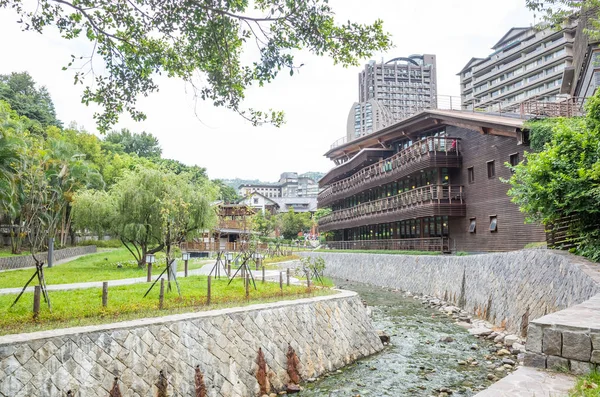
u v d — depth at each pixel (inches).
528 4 491.5
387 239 1512.1
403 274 1146.7
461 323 701.3
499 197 1002.7
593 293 354.9
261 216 2096.5
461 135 1171.3
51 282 693.3
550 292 496.7
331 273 1642.5
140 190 971.9
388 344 591.5
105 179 1952.5
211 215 1055.6
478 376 447.8
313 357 478.9
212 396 374.3
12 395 277.0
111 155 2197.3
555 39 2679.6
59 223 1696.6
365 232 1763.0
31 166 1098.1
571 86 1280.8
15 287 617.0
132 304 444.1
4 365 278.5
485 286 729.0
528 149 897.5
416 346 575.8
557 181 509.7
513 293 610.9
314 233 2977.4
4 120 1027.3
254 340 429.4
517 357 493.0
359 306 593.3
